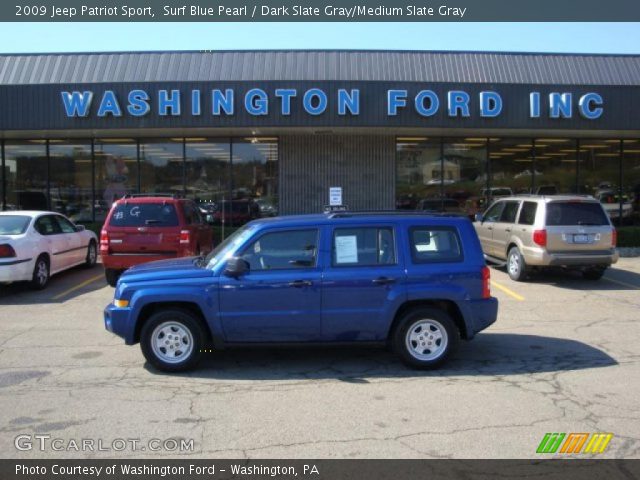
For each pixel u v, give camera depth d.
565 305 9.81
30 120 15.02
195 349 6.23
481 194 18.56
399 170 18.34
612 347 7.25
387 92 14.92
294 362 6.64
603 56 19.47
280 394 5.59
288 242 6.31
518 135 18.19
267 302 6.15
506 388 5.75
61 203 18.33
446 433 4.67
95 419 5.00
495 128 15.44
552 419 4.95
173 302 6.25
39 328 8.34
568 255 11.44
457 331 6.36
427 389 5.72
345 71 18.28
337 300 6.17
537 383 5.89
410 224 6.41
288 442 4.52
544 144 18.70
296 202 18.20
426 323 6.32
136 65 18.34
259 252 6.27
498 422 4.89
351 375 6.18
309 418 4.99
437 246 6.42
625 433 4.67
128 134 17.39
